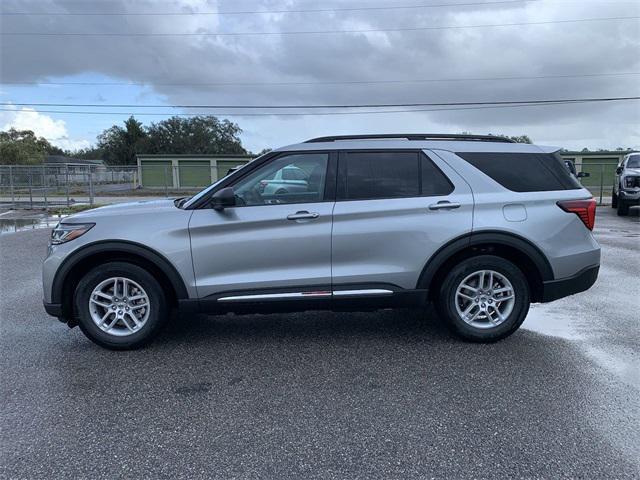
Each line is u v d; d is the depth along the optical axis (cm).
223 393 380
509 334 478
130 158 8975
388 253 456
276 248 451
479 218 456
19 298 659
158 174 3962
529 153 480
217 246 449
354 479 275
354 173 464
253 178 463
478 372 414
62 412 351
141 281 455
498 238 455
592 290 687
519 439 313
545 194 468
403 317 571
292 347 476
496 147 479
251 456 297
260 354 459
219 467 287
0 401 368
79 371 422
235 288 453
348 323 550
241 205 456
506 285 470
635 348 467
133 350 468
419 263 457
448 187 463
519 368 422
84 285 455
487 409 352
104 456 298
